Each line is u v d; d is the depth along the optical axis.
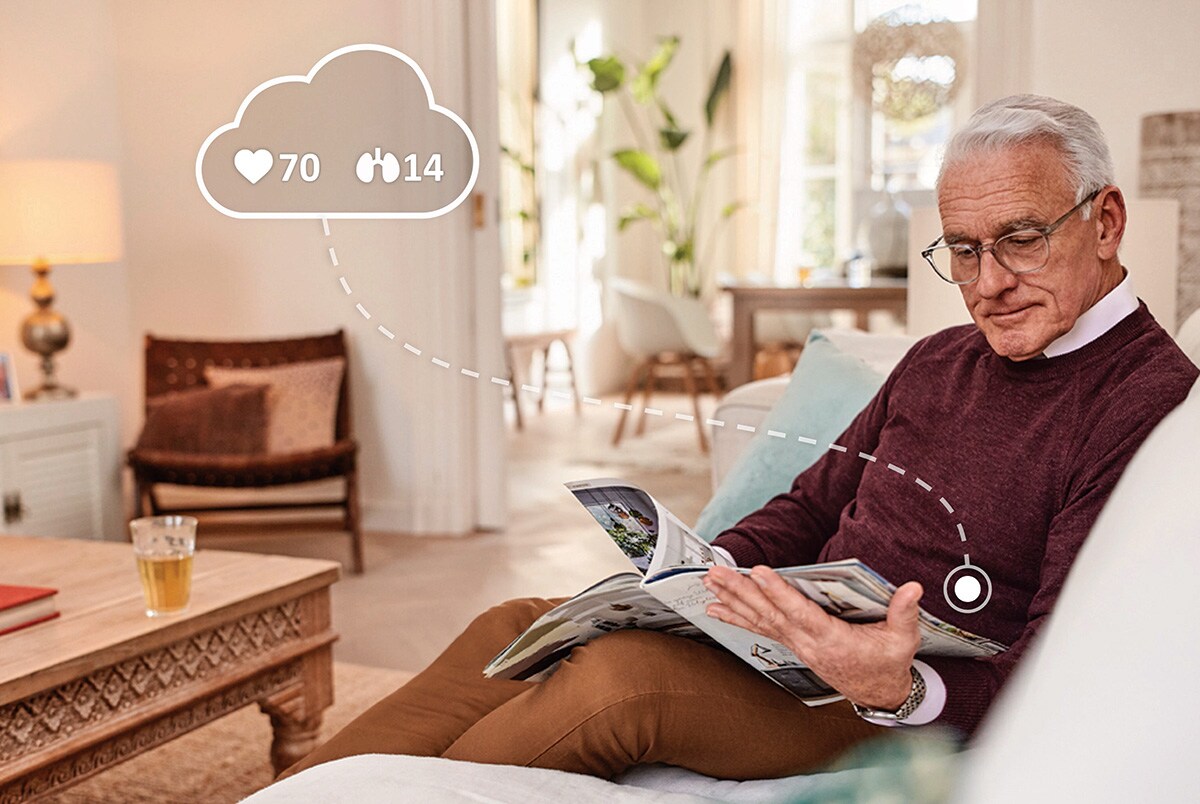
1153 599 0.40
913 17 6.02
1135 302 1.22
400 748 1.27
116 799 2.10
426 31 4.07
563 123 7.55
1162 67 3.26
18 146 4.10
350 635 3.06
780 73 7.94
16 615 1.72
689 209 8.10
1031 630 1.09
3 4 4.04
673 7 8.17
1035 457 1.21
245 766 2.25
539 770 1.09
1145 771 0.36
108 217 3.73
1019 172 1.17
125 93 4.50
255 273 4.40
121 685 1.69
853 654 1.00
